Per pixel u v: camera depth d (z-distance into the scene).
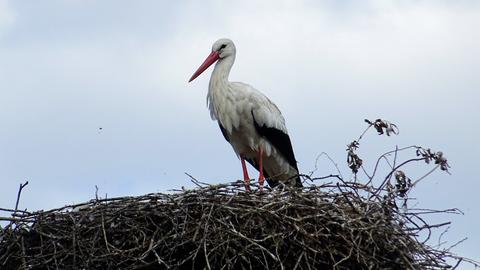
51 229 14.24
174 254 14.10
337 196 14.45
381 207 14.37
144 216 14.10
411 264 13.95
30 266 13.93
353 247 13.87
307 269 14.01
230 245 13.88
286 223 14.02
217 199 14.13
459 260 14.01
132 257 13.81
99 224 14.02
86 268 13.76
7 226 14.32
